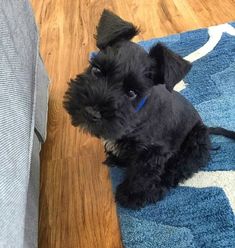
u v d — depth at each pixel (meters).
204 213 0.33
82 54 0.53
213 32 0.52
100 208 0.35
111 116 0.28
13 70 0.26
